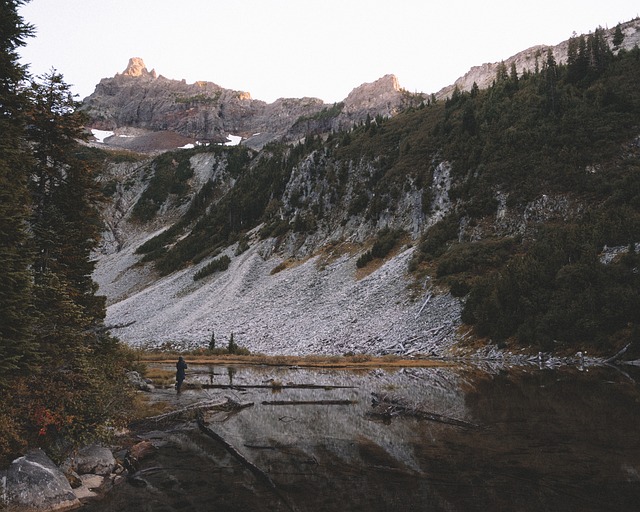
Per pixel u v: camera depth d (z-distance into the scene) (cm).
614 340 4419
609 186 7031
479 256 6988
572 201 7294
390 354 5675
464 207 8388
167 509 1151
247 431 1930
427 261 7669
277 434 1872
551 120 8875
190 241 14988
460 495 1179
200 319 8800
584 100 8925
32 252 1471
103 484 1347
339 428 1970
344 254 9694
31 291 1415
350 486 1267
